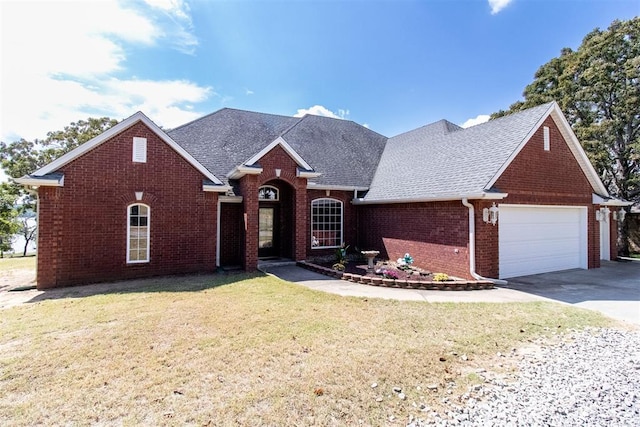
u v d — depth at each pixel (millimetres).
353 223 16906
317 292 9039
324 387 4070
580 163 13727
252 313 7031
